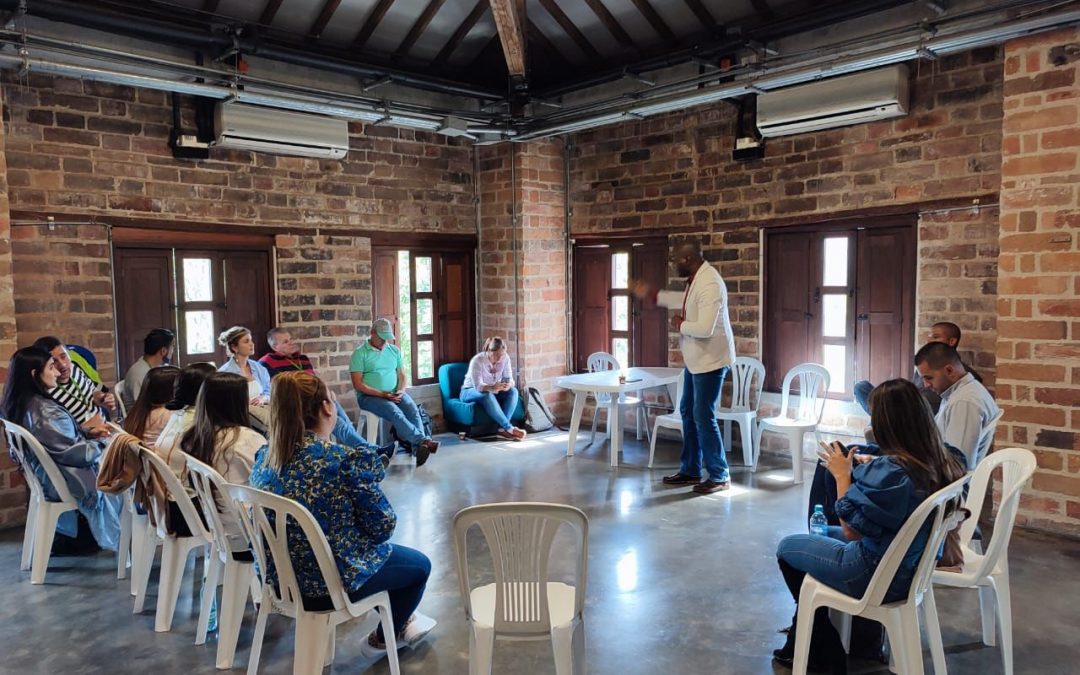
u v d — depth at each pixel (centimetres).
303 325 623
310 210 622
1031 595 343
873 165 534
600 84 641
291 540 245
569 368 746
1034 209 418
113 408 440
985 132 482
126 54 461
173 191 548
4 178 432
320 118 595
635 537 426
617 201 698
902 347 535
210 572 310
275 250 606
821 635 277
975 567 278
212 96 501
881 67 498
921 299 517
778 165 586
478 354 683
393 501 500
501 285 725
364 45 584
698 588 358
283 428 250
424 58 625
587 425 730
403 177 681
